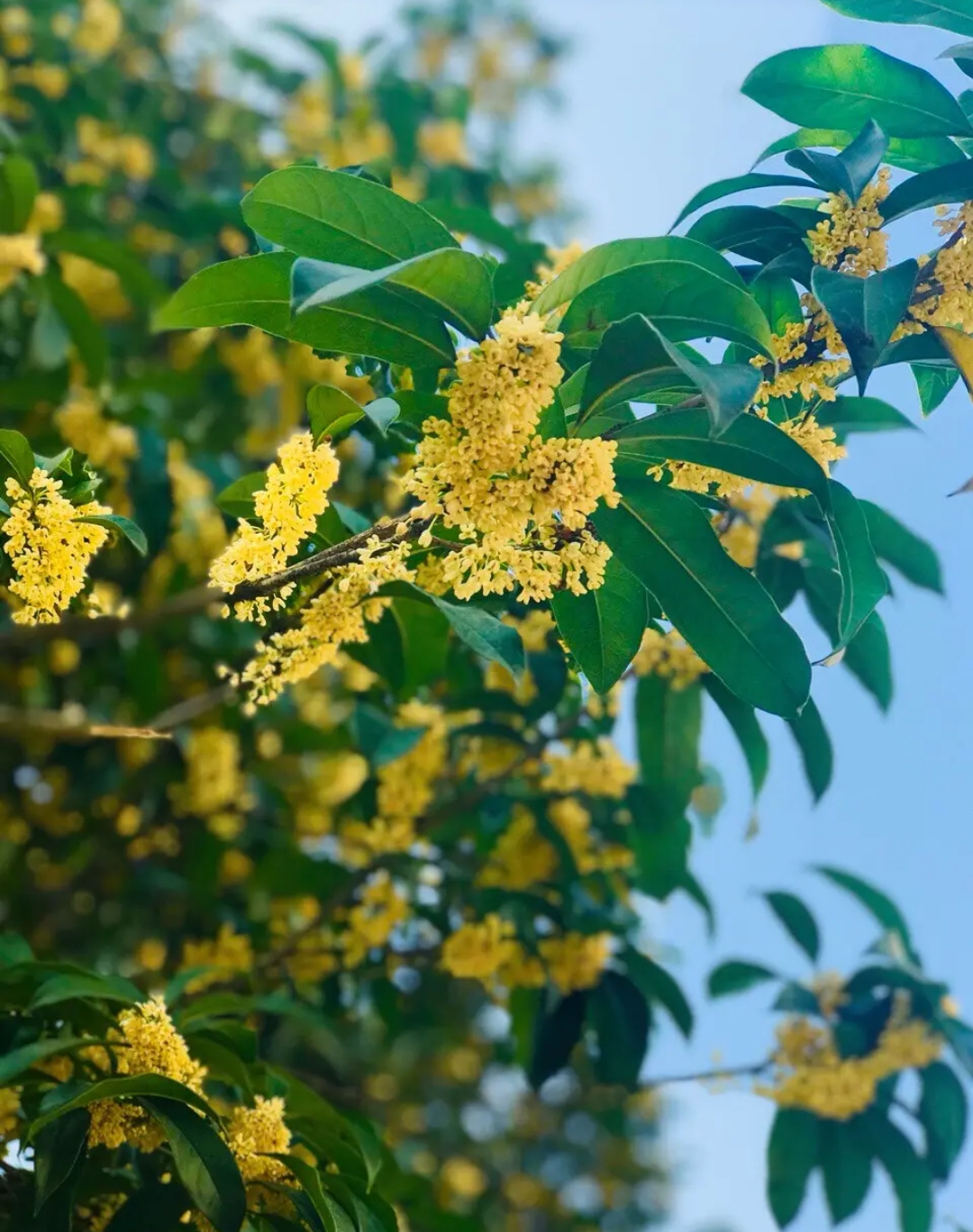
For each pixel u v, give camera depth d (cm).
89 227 204
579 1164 386
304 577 125
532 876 180
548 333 118
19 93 230
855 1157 173
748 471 123
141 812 219
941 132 131
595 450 118
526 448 118
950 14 132
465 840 189
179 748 217
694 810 203
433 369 126
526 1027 187
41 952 202
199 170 262
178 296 124
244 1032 138
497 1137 365
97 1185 135
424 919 182
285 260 123
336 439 138
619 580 127
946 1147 173
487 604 137
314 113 255
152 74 267
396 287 121
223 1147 126
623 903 191
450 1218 160
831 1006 173
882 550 162
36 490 123
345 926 178
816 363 126
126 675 212
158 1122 126
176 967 202
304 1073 178
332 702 223
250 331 220
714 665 125
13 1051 135
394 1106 310
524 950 174
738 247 132
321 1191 127
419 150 257
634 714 167
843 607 128
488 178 251
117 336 227
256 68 262
